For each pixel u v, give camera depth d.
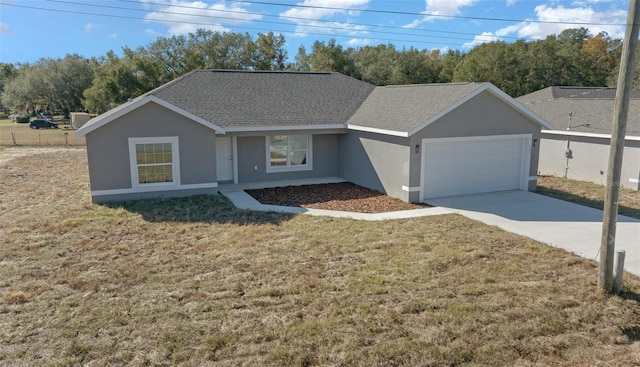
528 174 17.62
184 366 5.79
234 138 18.62
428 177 15.95
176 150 15.63
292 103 20.23
